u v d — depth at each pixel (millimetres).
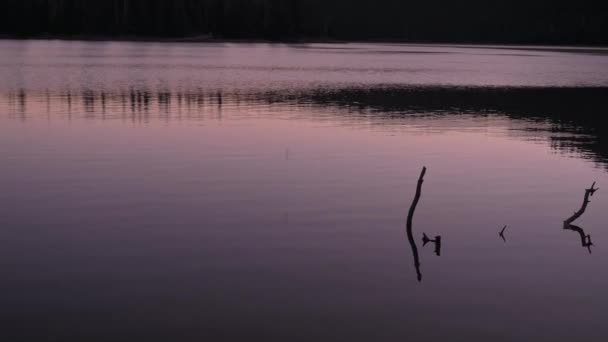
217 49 142250
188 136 26469
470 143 25969
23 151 23016
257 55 116812
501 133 28750
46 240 13625
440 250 13344
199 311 10430
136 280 11594
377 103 40188
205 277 11766
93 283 11445
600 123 32719
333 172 20312
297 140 25906
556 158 23109
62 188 17891
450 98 44281
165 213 15625
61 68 69250
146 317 10211
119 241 13602
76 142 24844
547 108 39344
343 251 13203
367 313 10438
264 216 15477
